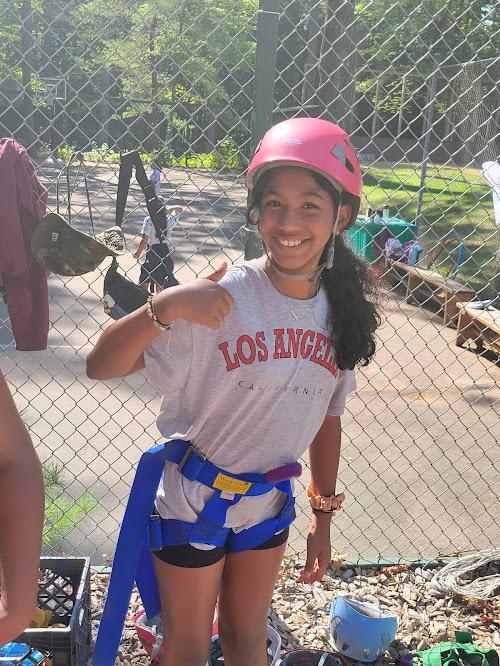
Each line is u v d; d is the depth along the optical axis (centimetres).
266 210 185
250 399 185
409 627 300
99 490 414
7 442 99
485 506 420
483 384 685
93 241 260
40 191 356
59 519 348
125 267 1089
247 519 196
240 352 182
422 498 432
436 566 349
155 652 254
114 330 168
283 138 180
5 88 2809
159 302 162
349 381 216
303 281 190
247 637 209
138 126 2981
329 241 192
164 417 196
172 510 192
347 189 183
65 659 227
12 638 95
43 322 375
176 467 195
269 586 208
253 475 194
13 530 96
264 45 319
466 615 313
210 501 190
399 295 1074
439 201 1722
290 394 189
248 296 186
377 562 346
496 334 779
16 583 93
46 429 498
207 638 202
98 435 496
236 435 190
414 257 1076
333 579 334
